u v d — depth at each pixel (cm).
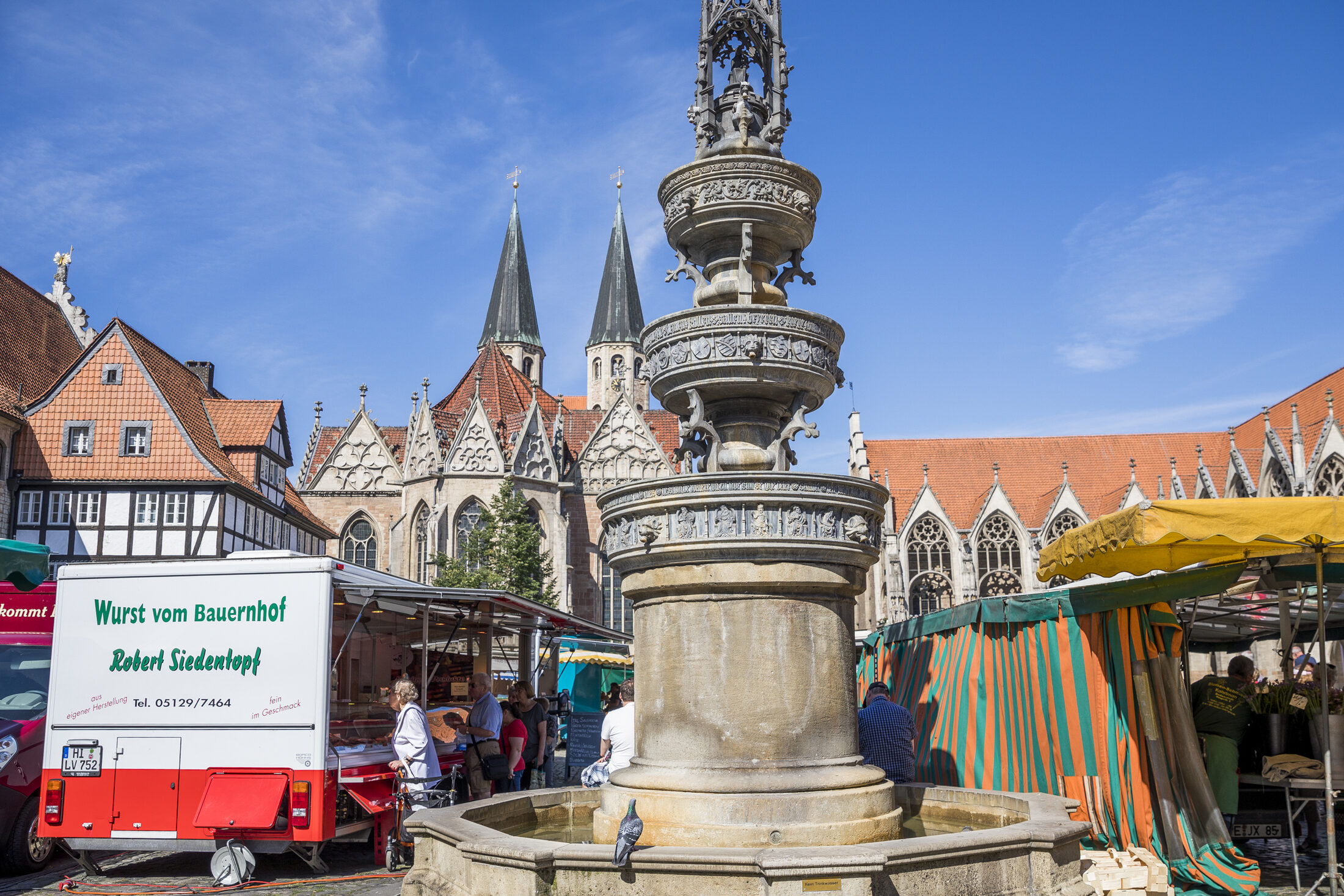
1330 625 1299
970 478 5859
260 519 3869
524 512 4791
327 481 5700
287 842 1023
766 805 605
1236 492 4862
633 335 8194
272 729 1038
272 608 1057
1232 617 1270
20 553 1048
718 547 623
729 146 731
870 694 1049
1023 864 556
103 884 1021
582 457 5741
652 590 651
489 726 1276
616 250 8312
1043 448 5991
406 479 5422
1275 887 852
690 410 697
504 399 5997
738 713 623
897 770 964
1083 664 953
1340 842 1100
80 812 1040
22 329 3784
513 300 8188
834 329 711
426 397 5453
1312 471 4194
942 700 1277
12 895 985
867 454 5931
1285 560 888
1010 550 5534
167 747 1045
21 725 1132
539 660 2164
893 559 5216
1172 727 873
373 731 1241
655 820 616
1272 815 1026
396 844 1091
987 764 1127
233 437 3900
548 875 535
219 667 1053
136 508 3400
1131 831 864
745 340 675
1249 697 1084
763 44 779
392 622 1562
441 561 4647
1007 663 1099
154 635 1066
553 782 2130
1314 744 1020
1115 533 783
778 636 630
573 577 5625
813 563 634
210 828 1009
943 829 712
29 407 3481
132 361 3528
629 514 657
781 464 703
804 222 740
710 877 516
